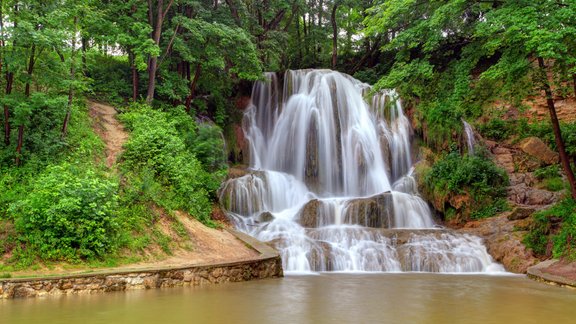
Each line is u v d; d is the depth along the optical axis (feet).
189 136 75.87
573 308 34.60
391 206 77.77
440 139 94.17
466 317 30.78
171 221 53.72
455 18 62.08
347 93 100.12
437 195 82.12
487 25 53.06
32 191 47.50
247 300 36.45
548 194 77.20
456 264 62.69
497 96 65.67
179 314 30.27
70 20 59.26
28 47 54.44
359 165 93.76
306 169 95.20
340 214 75.87
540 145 89.15
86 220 43.60
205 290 41.06
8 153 54.08
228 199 77.66
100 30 77.36
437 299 38.52
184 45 84.12
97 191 45.85
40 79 56.34
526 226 67.21
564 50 46.50
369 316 30.78
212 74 97.86
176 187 60.29
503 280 52.75
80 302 34.17
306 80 102.17
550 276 51.24
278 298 37.76
